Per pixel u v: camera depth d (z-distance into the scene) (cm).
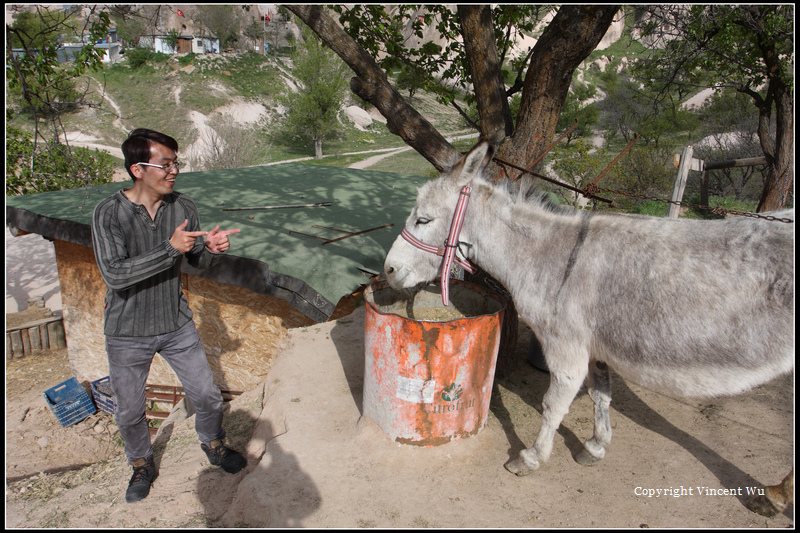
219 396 329
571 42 345
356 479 310
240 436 396
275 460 328
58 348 1100
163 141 276
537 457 308
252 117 4478
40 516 319
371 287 361
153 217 289
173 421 488
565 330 291
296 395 411
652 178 1739
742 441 344
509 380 442
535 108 376
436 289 399
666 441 348
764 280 246
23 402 841
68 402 719
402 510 283
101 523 299
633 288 270
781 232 250
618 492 297
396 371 320
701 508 281
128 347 291
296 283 452
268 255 487
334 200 766
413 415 325
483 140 285
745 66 1073
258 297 605
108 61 4781
